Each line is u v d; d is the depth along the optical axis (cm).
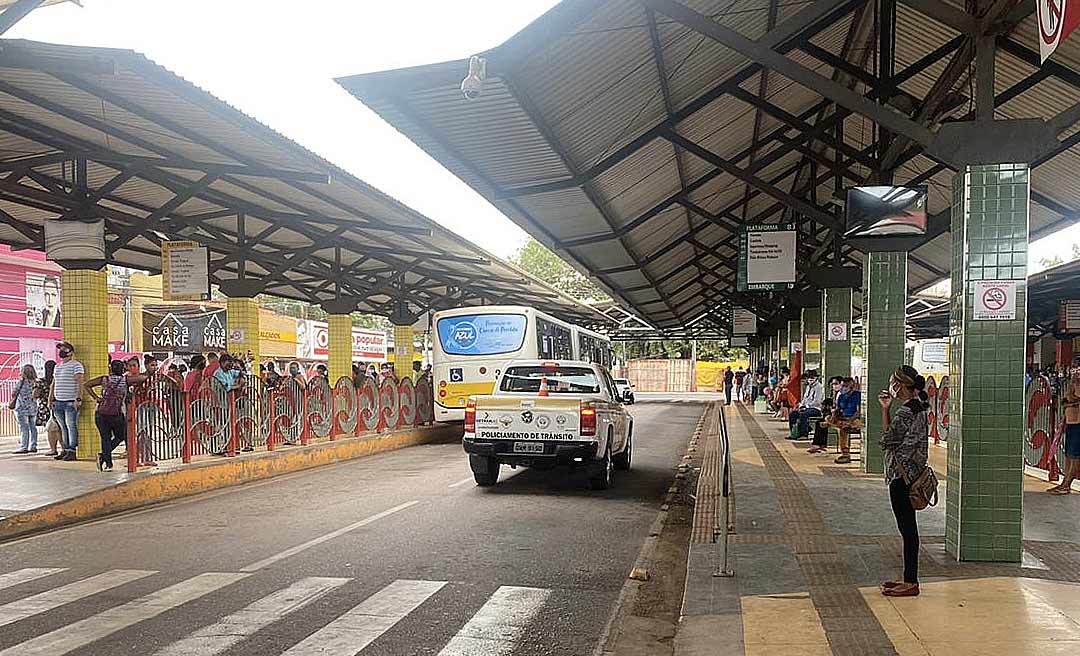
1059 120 749
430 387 2422
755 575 728
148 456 1312
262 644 577
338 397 1864
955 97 1141
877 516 1003
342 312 2645
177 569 789
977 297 760
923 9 769
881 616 598
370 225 1734
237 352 2038
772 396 3459
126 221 1627
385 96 805
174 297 1606
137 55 830
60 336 2938
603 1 711
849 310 1923
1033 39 1011
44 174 1473
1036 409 1395
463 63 747
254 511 1113
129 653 555
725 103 1294
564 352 2638
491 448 1292
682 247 2325
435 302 3538
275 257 2052
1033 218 1630
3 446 1816
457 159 1038
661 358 8675
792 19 746
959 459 767
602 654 575
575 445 1270
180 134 1146
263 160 1287
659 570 814
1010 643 533
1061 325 2458
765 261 1628
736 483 1281
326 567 800
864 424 1405
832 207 2133
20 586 726
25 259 2770
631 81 970
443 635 605
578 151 1081
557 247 1599
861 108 754
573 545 914
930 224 1077
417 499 1223
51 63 820
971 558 764
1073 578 705
